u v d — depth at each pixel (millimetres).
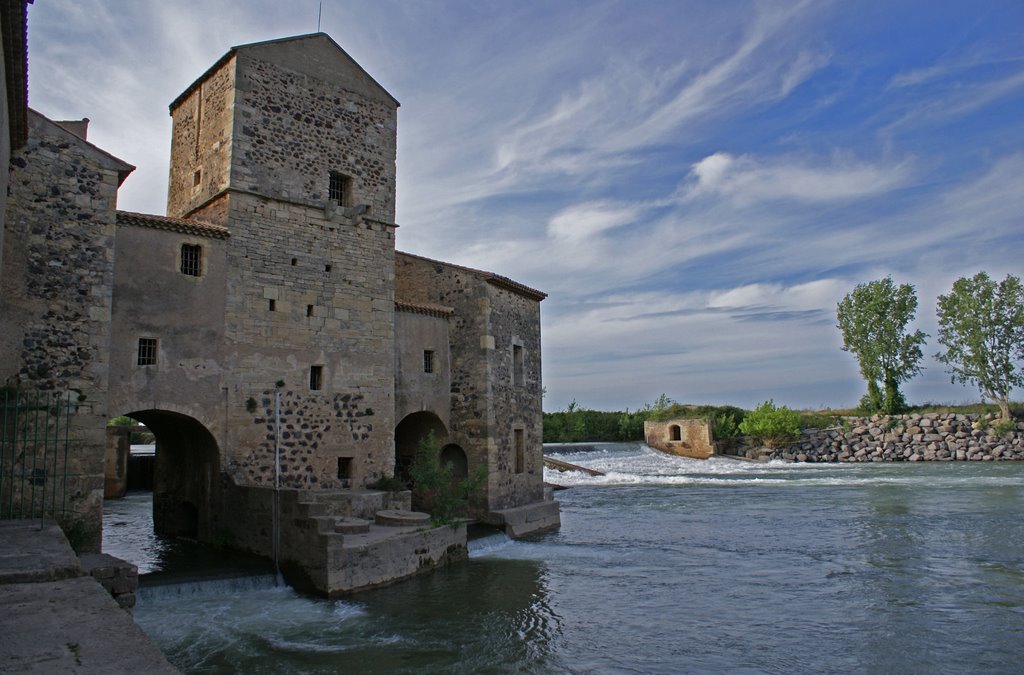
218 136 20750
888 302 67188
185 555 18469
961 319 63500
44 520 12516
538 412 29188
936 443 59469
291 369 20484
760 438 62219
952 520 26766
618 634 13773
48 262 15172
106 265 15953
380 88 24047
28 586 7176
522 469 27281
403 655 12453
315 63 22359
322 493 18984
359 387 22016
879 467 53469
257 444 19547
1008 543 22297
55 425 14570
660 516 30016
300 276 21031
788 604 15898
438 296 26672
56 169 15500
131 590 11734
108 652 5082
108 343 15781
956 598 16188
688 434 60938
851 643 13250
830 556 21031
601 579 18219
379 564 16750
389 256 23438
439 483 20250
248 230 20062
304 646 12773
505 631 13867
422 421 26000
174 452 22031
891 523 26484
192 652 12336
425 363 25219
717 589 17234
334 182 22719
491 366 25391
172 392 18000
